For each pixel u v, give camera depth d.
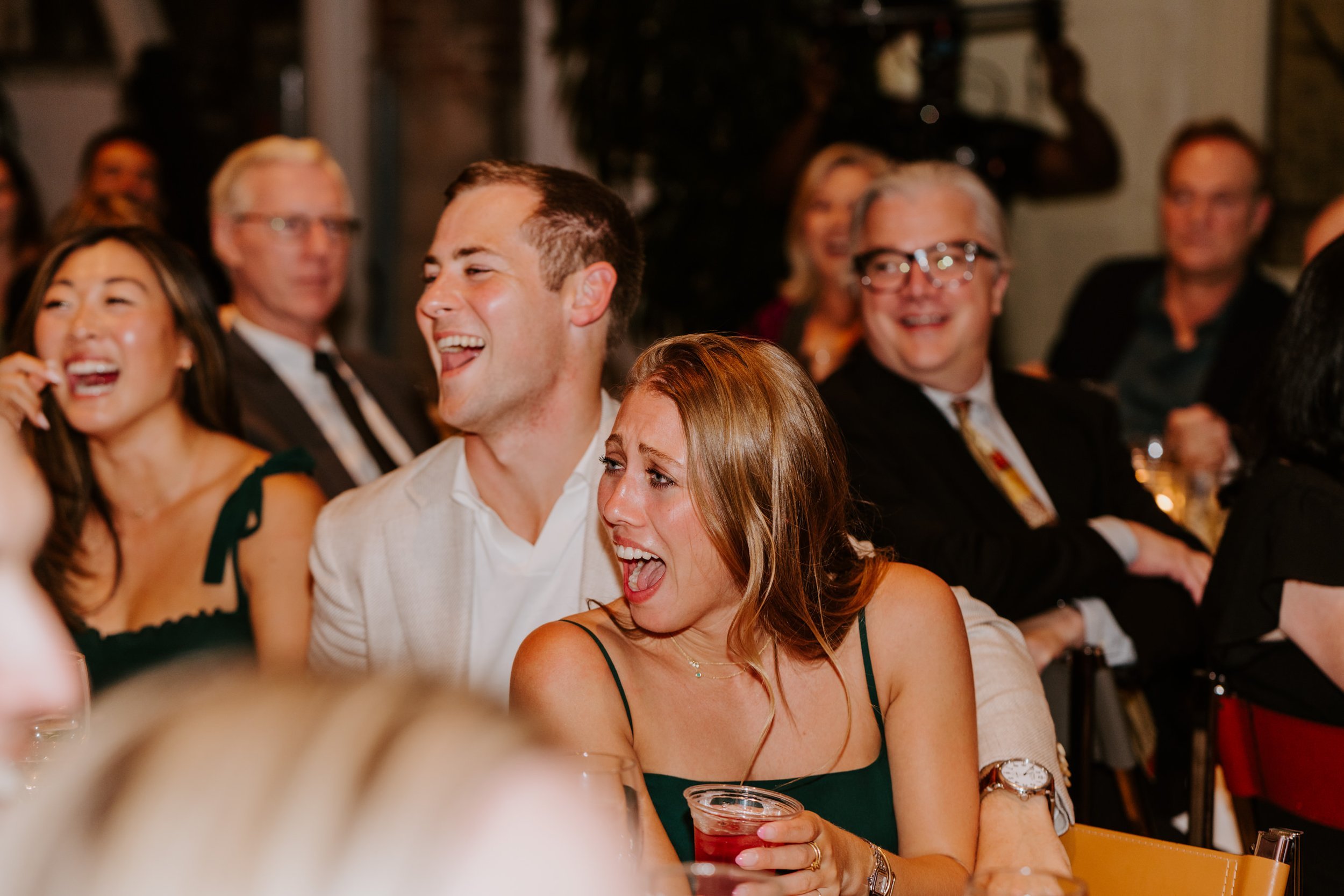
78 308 2.38
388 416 3.51
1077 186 4.60
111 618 2.45
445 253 2.01
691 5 4.87
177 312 2.46
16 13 6.35
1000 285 2.74
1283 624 1.99
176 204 4.96
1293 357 2.05
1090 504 2.75
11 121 6.37
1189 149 3.80
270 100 6.49
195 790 0.39
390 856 0.38
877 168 3.96
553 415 2.04
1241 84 5.28
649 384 1.57
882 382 2.68
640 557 1.57
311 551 2.15
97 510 2.47
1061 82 4.58
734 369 1.57
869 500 2.49
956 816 1.60
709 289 5.01
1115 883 1.64
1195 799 2.13
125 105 5.25
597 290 2.02
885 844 1.63
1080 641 2.36
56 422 2.42
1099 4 5.57
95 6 6.35
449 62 5.55
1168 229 3.85
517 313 1.96
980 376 2.71
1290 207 5.20
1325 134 5.13
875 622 1.68
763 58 4.89
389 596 2.07
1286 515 1.98
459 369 2.00
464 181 2.07
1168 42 5.43
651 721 1.66
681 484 1.53
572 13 5.00
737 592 1.61
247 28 6.47
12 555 0.99
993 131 4.57
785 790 1.63
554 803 0.42
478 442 2.07
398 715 0.42
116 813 0.39
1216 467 3.00
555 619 2.05
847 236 3.88
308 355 3.40
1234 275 3.82
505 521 2.09
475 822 0.40
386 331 6.00
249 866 0.37
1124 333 4.05
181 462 2.48
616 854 1.15
